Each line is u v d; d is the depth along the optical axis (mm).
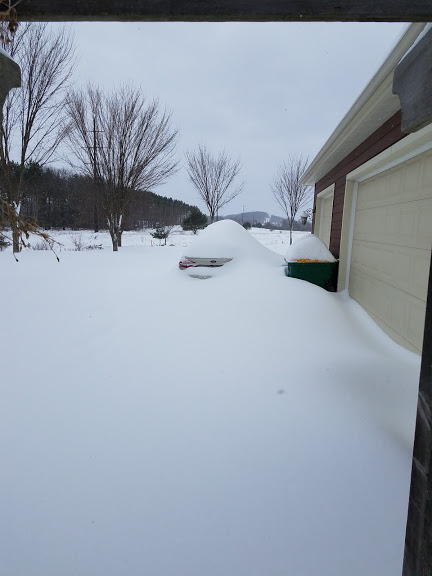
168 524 1498
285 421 2164
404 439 1986
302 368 2859
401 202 3779
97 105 13555
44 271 8422
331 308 4254
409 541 1034
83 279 7316
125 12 1016
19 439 2055
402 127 1222
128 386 2676
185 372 2867
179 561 1346
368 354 3236
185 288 5082
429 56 1015
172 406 2375
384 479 1711
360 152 5047
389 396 2449
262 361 3004
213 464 1832
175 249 14984
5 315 4668
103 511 1563
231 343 3395
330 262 5555
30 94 10898
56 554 1379
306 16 1007
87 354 3324
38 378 2846
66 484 1718
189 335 3646
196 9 1006
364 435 2018
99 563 1344
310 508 1561
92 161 14008
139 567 1326
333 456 1865
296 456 1871
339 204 6367
